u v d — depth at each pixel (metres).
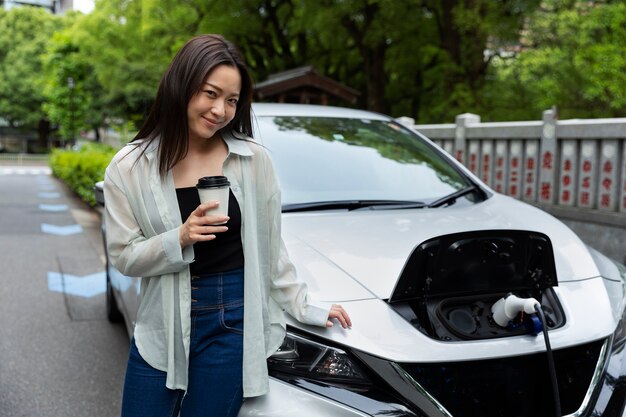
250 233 1.73
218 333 1.73
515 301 2.02
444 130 7.50
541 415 1.98
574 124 5.65
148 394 1.74
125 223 1.72
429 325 2.05
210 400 1.74
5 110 44.59
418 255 2.09
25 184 20.36
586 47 10.00
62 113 26.86
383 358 1.89
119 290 3.88
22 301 5.47
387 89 16.89
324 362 1.90
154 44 18.39
